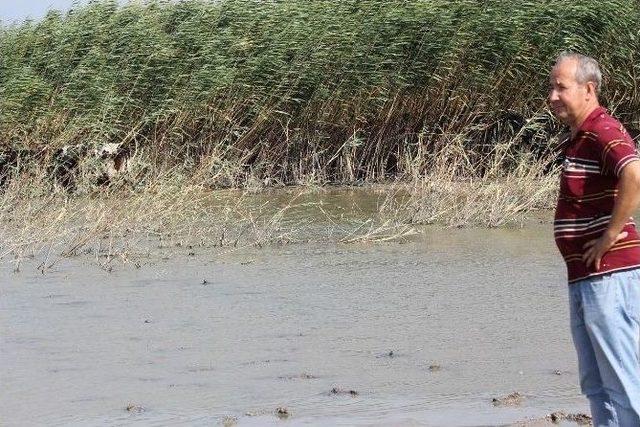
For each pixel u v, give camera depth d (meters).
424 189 63.34
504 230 57.88
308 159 86.81
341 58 87.31
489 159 77.31
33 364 31.14
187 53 86.06
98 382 29.23
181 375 29.86
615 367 20.19
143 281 44.09
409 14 87.50
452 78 88.38
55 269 46.88
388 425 24.91
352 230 58.31
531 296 40.25
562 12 87.62
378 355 31.89
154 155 80.75
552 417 25.11
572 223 20.48
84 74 83.94
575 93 20.42
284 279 44.47
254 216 64.88
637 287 20.23
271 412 26.22
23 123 81.81
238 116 86.12
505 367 30.36
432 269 46.38
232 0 87.88
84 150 77.56
